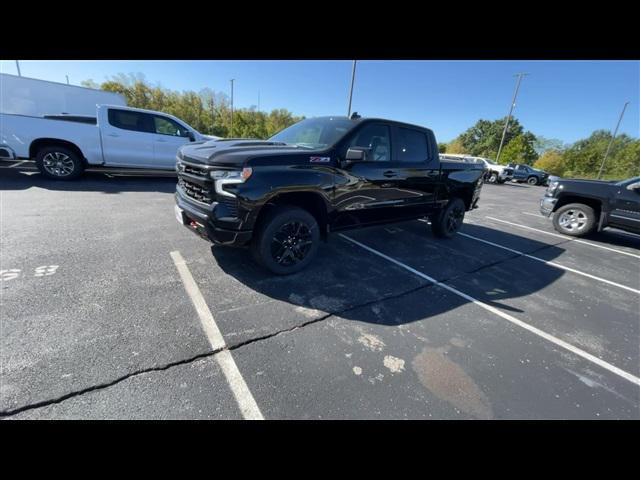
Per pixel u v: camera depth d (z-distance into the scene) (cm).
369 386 204
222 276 334
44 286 283
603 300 373
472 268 436
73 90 1160
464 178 542
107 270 325
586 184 660
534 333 287
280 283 331
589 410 202
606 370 244
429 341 260
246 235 296
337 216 365
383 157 409
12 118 666
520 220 848
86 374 190
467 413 191
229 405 180
